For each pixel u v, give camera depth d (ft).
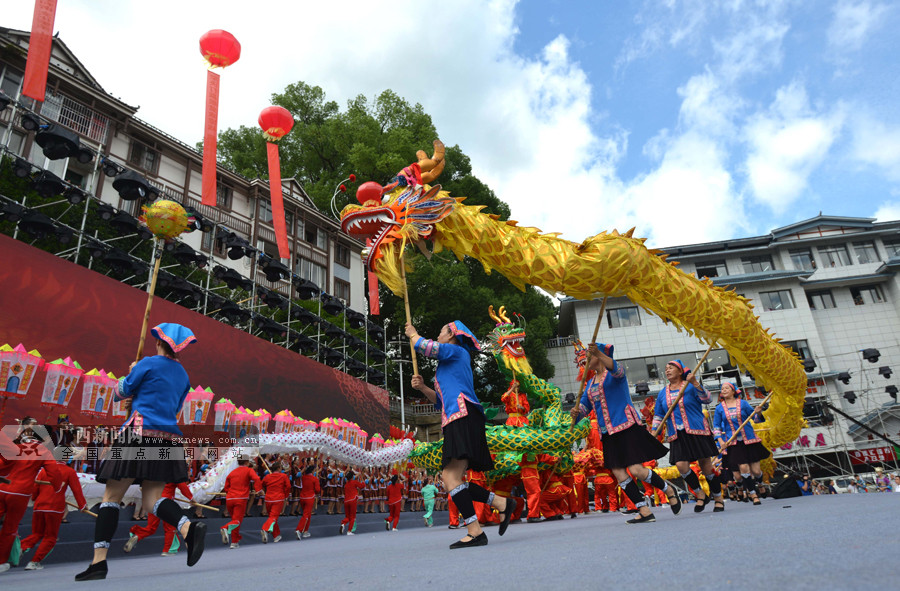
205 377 51.93
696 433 21.75
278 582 7.66
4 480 18.88
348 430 57.67
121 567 17.69
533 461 30.53
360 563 10.09
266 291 66.13
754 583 4.32
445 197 18.15
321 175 110.93
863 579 4.06
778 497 32.83
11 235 51.60
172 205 13.94
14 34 60.03
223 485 35.29
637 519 16.02
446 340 14.43
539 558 7.80
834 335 107.24
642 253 19.19
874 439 91.76
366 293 105.29
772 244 110.83
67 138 45.50
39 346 38.96
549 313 118.52
